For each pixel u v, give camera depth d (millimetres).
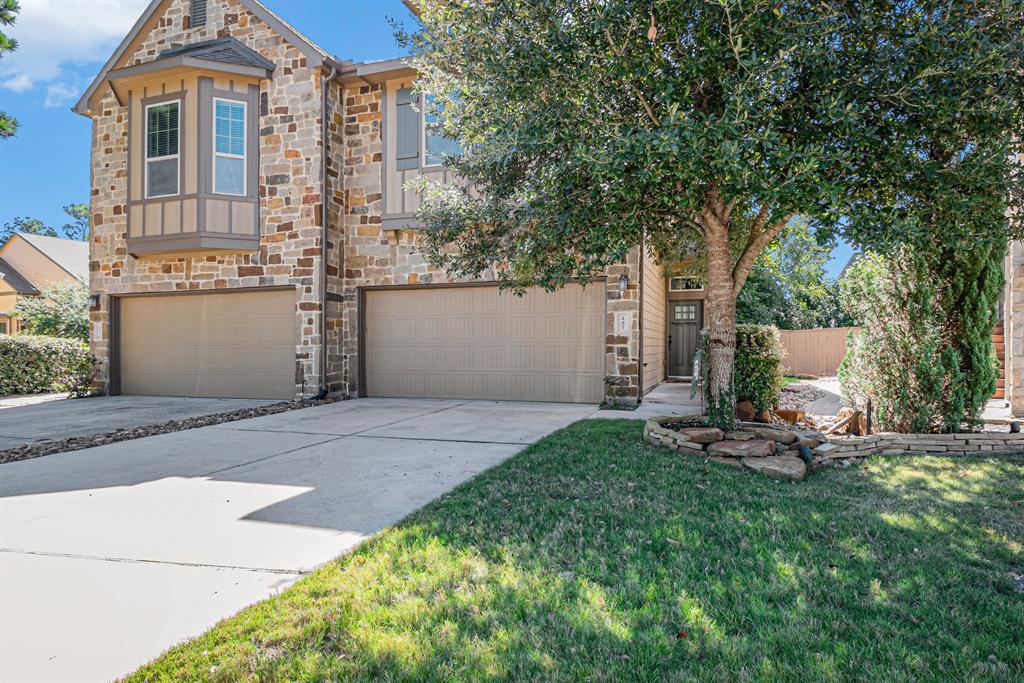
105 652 2174
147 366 11547
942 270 5496
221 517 3707
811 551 3039
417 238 10266
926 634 2232
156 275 11180
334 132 10477
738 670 2010
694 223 5918
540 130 4699
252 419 8039
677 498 3969
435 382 10383
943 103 4195
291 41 10242
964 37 4098
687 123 4016
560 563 2883
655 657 2084
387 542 3170
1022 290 7480
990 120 4254
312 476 4734
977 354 5469
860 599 2518
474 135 5777
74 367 12688
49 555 3102
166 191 10438
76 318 17109
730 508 3754
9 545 3250
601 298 9430
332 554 3084
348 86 10750
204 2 10875
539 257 5754
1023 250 7477
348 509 3852
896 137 4445
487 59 4766
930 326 5469
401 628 2285
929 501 3932
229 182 10328
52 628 2350
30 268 25078
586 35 4617
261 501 4047
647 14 4438
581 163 4656
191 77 10219
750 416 6867
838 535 3273
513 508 3752
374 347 10766
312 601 2516
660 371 13008
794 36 4145
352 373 10664
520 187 5574
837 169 4461
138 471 4969
